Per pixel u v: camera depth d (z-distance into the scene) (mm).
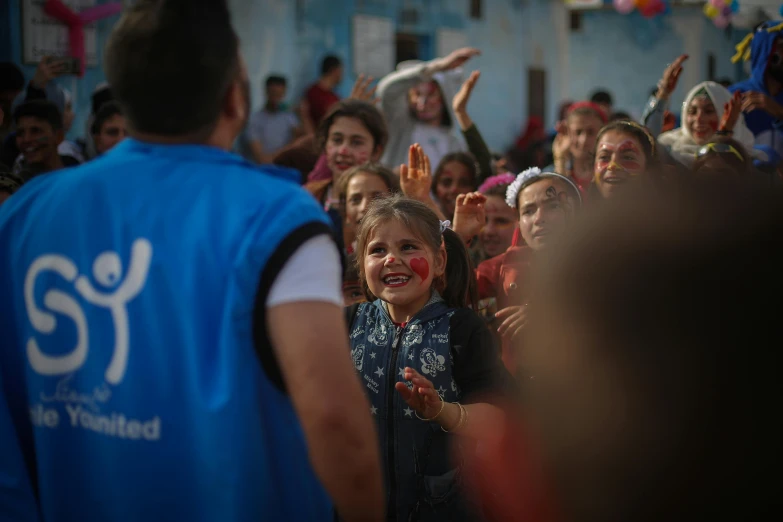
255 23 10289
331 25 11148
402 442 2293
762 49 5336
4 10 7812
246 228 1294
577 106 4715
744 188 898
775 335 841
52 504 1415
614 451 902
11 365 1493
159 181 1363
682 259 860
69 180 1431
